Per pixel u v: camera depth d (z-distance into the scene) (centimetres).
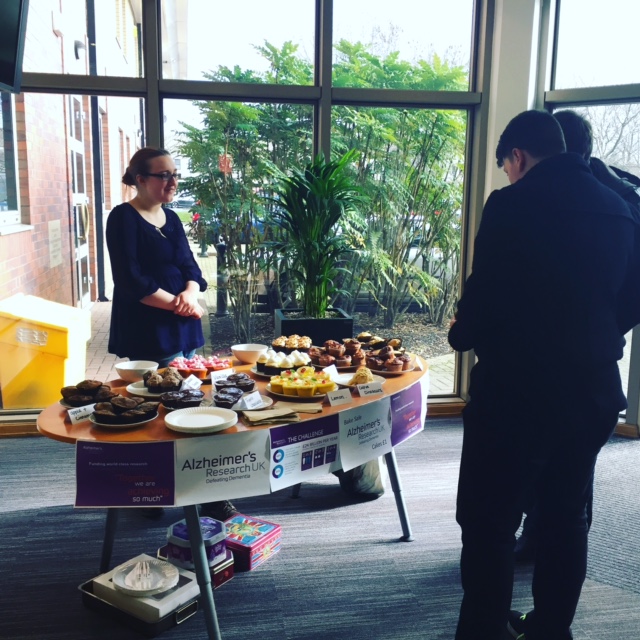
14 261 421
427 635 223
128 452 187
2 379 420
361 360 280
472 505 184
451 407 463
